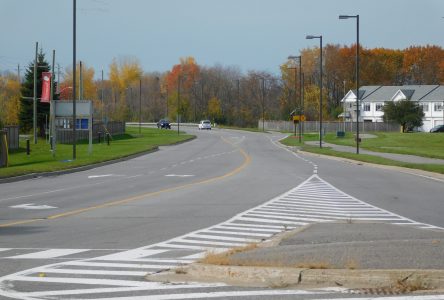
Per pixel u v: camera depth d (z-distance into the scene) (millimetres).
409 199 33344
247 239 20750
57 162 62562
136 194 36312
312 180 45500
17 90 178625
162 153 88125
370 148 92438
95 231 22719
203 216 26516
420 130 189000
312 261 14859
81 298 12945
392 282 13312
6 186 43062
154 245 19688
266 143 119375
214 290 13414
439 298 12492
